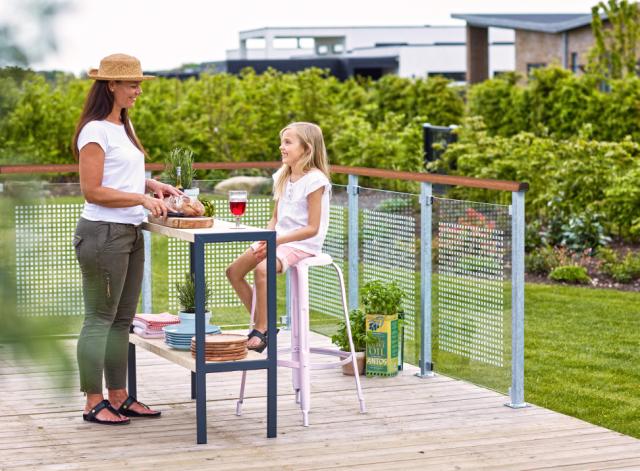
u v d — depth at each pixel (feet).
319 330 21.52
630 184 31.55
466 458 12.62
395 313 17.49
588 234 31.48
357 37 127.24
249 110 45.68
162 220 14.05
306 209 14.94
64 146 38.06
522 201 15.02
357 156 40.27
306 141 14.87
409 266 17.98
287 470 12.06
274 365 13.52
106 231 13.32
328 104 46.57
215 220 14.85
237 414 14.82
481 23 85.20
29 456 12.61
